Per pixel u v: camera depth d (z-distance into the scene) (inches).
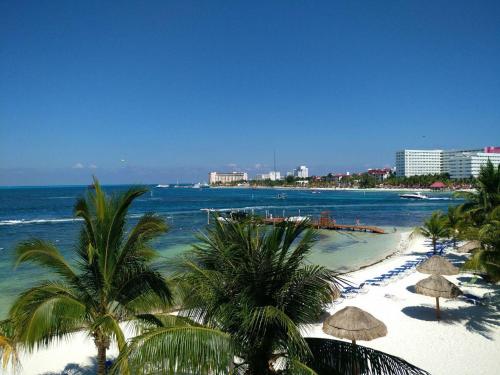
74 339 597.6
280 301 275.0
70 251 1432.1
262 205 4562.0
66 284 368.2
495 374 483.8
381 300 785.6
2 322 318.3
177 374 256.8
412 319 676.1
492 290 834.8
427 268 740.0
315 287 277.7
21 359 533.6
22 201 5423.2
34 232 2065.7
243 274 274.2
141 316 340.8
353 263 1283.2
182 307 313.1
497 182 958.4
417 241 1663.4
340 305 741.9
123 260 345.4
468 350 550.6
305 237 289.6
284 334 268.2
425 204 4635.8
